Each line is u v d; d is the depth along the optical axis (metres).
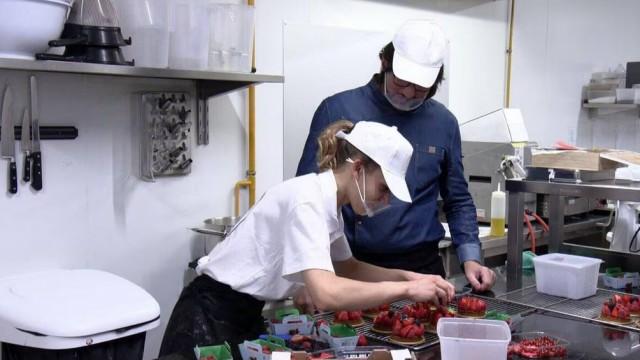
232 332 1.89
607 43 5.47
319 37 3.21
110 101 2.54
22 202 2.34
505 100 4.46
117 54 2.18
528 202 3.27
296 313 2.03
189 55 2.42
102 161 2.54
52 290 2.07
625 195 2.28
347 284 1.61
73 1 2.15
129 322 1.92
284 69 3.10
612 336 1.85
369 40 3.43
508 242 2.64
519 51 4.52
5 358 2.04
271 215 1.81
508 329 1.57
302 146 3.19
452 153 2.53
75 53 2.15
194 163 2.79
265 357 1.60
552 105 4.91
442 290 1.72
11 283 2.14
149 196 2.68
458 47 4.02
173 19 2.38
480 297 2.28
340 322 1.94
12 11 1.90
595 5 5.25
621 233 3.09
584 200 3.52
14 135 2.30
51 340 1.79
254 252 1.86
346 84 3.35
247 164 2.98
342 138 1.77
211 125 2.84
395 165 1.69
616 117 5.37
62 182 2.44
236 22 2.52
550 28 4.79
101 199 2.54
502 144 3.30
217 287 1.91
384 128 1.72
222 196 2.91
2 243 2.30
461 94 4.09
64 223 2.45
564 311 2.11
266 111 3.04
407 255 2.44
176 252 2.78
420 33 2.27
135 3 2.29
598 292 2.36
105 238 2.56
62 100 2.42
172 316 2.00
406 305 2.07
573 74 5.09
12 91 2.29
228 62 2.53
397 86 2.33
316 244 1.63
